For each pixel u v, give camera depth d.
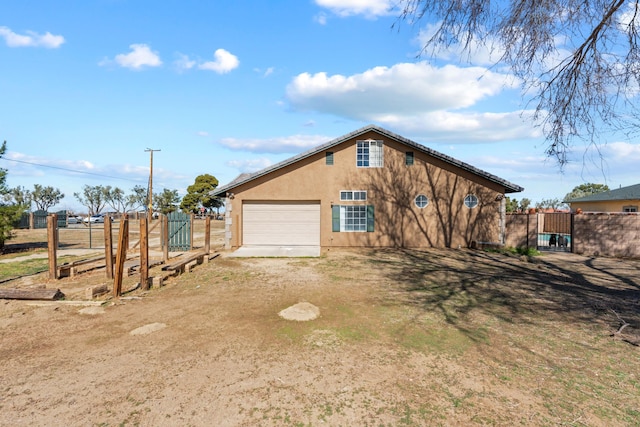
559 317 5.84
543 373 3.88
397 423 2.98
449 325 5.41
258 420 3.02
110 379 3.72
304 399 3.34
